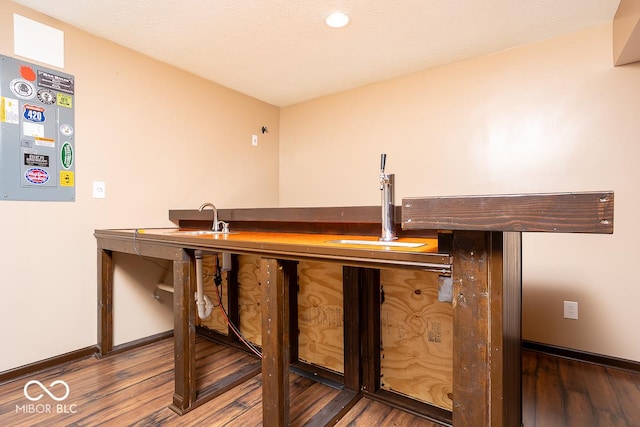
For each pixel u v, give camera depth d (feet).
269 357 4.42
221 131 10.63
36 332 6.76
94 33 7.53
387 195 4.86
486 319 3.07
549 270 7.74
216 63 9.12
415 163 9.77
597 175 7.24
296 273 6.83
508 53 8.33
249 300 7.93
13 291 6.47
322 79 10.25
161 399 5.72
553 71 7.74
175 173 9.30
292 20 7.13
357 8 6.70
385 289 5.70
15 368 6.46
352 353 5.85
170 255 5.67
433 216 2.89
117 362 7.23
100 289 7.52
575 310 7.47
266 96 11.69
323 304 6.52
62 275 7.12
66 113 7.12
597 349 7.27
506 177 8.34
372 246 3.96
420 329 5.39
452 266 3.18
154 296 8.73
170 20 7.07
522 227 2.54
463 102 8.97
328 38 7.85
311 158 12.07
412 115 9.84
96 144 7.63
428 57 8.80
